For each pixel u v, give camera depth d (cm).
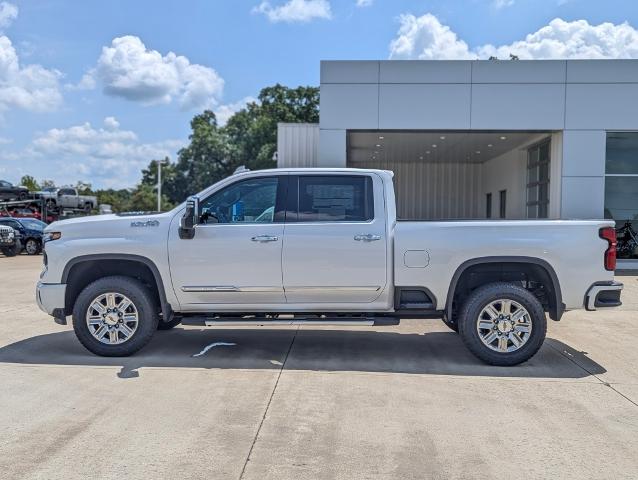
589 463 385
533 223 611
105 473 363
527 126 1606
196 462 380
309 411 477
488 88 1602
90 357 640
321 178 638
